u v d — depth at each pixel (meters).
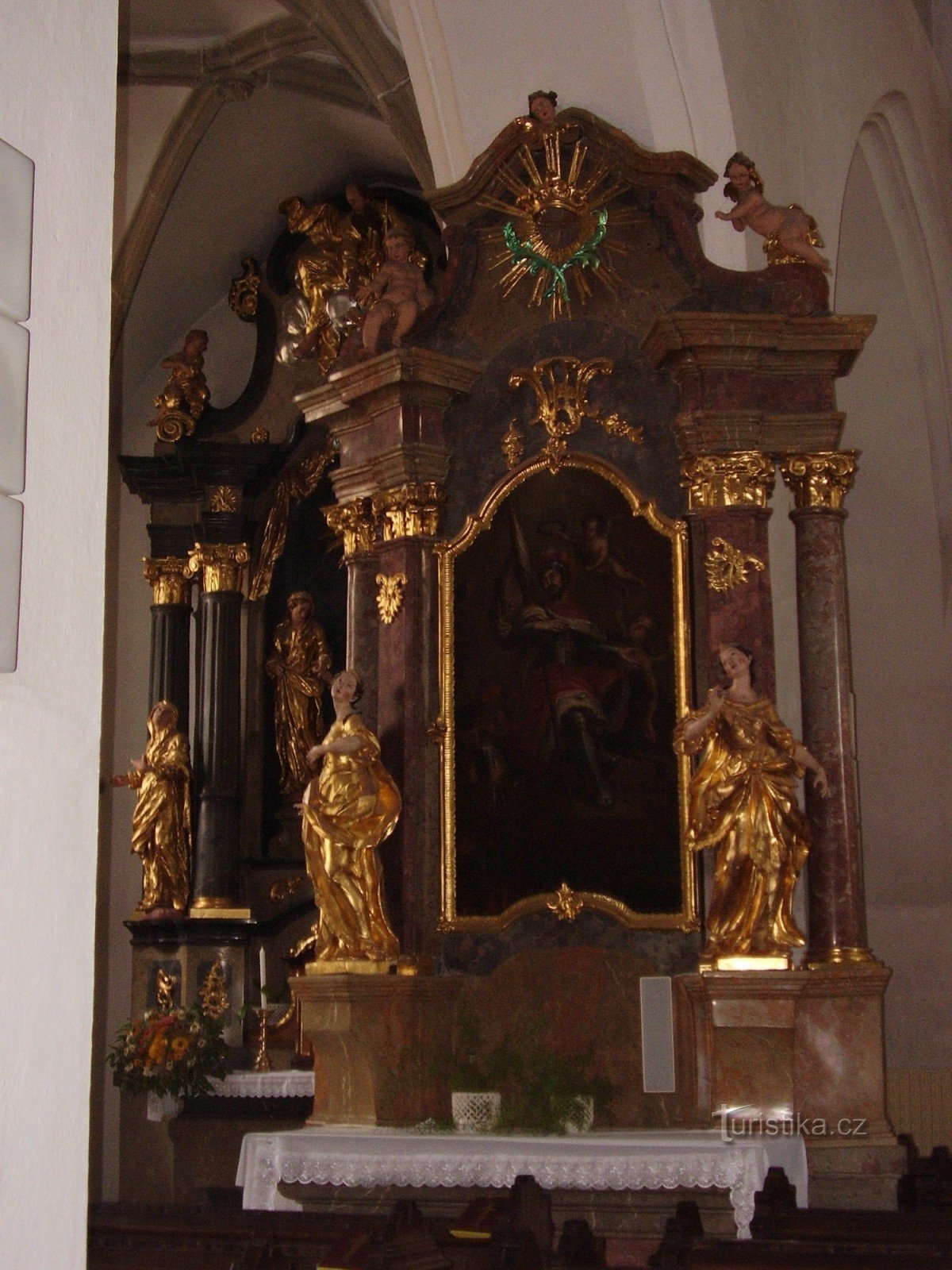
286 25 15.17
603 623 10.58
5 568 2.39
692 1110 9.77
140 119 16.08
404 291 11.33
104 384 2.74
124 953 16.72
